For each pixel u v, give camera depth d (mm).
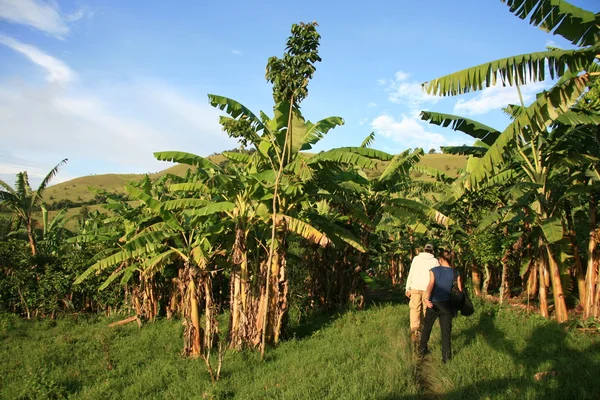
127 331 11961
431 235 14227
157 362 8320
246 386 6074
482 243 10516
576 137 8141
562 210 9805
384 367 6035
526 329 7641
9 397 6629
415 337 7223
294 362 7059
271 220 9023
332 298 12133
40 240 19047
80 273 14375
